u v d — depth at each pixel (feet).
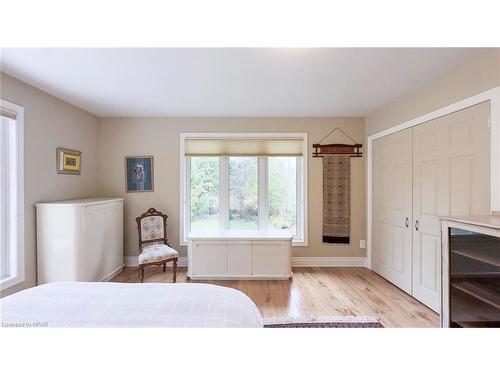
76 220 9.67
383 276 12.19
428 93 9.25
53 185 10.62
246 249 11.98
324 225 14.01
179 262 13.89
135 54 7.33
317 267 13.83
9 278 8.67
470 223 5.56
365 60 7.71
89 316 4.13
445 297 6.19
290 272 12.16
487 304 5.52
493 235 5.11
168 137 13.87
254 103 11.73
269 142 13.94
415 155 9.89
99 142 13.76
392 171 11.43
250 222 14.30
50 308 4.38
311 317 8.57
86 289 5.21
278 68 8.26
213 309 4.41
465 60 7.63
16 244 8.93
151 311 4.29
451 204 8.19
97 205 10.80
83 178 12.55
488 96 6.91
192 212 14.28
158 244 12.87
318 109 12.65
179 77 8.93
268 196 14.28
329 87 9.80
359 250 14.01
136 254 13.82
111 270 12.00
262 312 8.93
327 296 10.19
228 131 13.92
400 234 10.87
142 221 12.82
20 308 4.38
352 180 13.98
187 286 5.43
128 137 13.80
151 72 8.52
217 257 11.99
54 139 10.69
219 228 14.26
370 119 13.34
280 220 14.30
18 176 9.00
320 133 13.97
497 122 6.67
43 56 7.39
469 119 7.54
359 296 10.19
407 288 10.39
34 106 9.66
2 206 8.79
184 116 13.79
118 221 12.65
